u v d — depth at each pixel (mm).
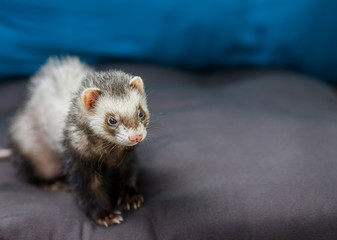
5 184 447
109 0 647
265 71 702
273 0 674
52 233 349
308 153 422
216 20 677
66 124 373
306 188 374
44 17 639
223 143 455
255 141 455
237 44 703
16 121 468
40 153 446
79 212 384
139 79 366
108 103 348
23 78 667
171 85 629
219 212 360
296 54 713
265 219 354
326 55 716
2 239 342
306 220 353
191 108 540
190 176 409
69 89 418
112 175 399
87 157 369
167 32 680
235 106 542
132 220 363
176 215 361
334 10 677
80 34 658
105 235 348
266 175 395
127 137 339
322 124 474
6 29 632
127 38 676
